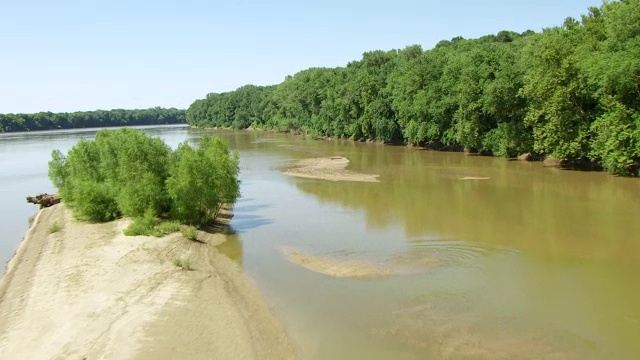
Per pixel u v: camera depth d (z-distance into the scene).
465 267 23.56
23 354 15.83
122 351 15.71
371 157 70.50
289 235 30.48
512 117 61.44
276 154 78.69
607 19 49.75
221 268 24.56
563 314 18.22
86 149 39.34
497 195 40.31
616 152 43.88
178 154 36.06
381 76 95.81
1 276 24.83
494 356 15.39
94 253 26.25
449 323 17.72
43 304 19.92
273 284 22.16
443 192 42.50
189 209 32.28
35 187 54.75
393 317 18.34
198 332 17.16
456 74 72.56
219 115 190.50
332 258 25.69
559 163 54.53
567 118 49.28
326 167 61.00
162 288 21.19
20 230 35.56
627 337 16.39
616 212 33.22
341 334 17.14
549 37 55.06
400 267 23.84
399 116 83.50
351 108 99.50
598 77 45.81
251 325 17.88
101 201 34.38
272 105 152.00
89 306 19.36
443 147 76.75
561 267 23.23
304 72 139.75
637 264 23.34
